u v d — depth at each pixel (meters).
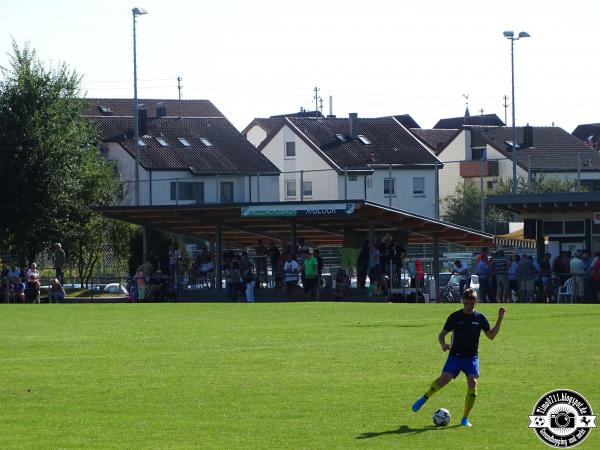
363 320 38.56
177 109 131.62
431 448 17.02
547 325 34.91
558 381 22.84
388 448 17.03
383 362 26.41
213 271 62.59
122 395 22.00
